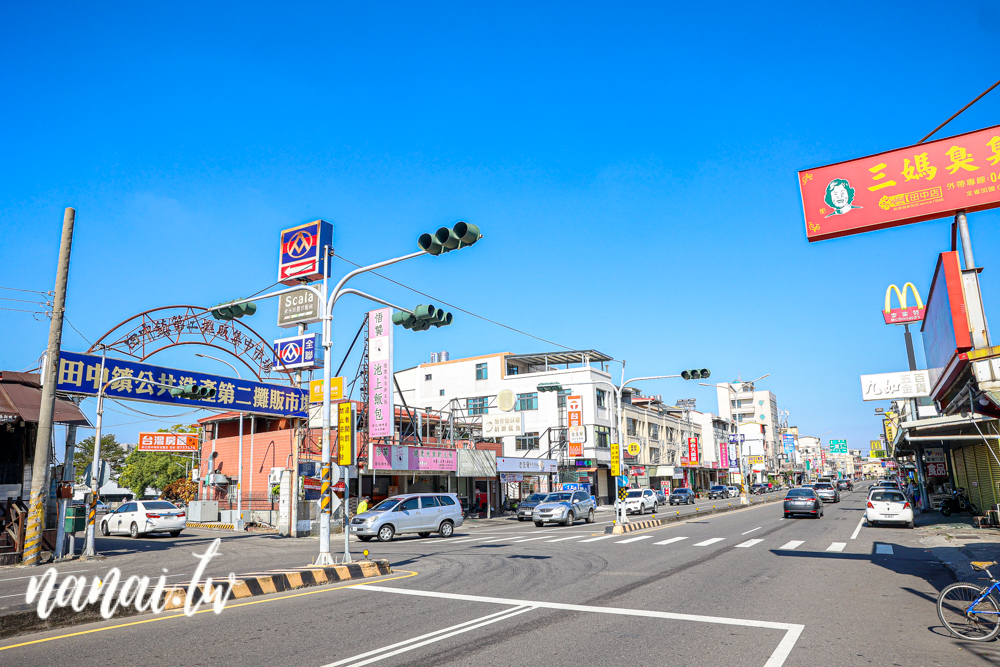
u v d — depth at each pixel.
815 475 157.88
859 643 7.23
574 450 53.69
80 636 7.98
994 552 15.85
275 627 8.28
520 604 9.64
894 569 13.39
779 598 10.03
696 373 27.20
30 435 19.53
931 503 34.56
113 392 20.67
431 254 11.80
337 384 13.86
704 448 91.81
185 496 45.34
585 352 59.53
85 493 18.44
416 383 65.00
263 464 33.09
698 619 8.48
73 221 17.73
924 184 10.93
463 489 43.31
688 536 22.39
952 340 10.77
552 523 34.19
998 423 22.84
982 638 7.36
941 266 11.03
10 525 17.91
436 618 8.70
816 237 11.62
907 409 34.66
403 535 26.97
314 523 27.06
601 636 7.57
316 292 14.13
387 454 31.86
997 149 10.56
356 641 7.48
